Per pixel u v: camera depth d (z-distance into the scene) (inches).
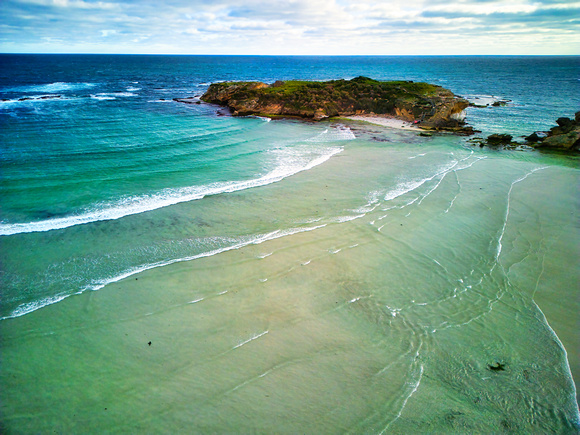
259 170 907.4
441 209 693.9
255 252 539.5
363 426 294.4
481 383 336.8
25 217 618.8
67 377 332.8
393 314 425.4
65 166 874.1
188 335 385.4
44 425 291.0
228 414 303.1
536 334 397.7
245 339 382.9
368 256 538.0
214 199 726.5
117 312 413.7
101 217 633.0
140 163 927.7
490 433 289.1
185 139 1186.6
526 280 490.9
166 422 295.7
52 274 474.6
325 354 366.9
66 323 395.2
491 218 664.4
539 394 325.1
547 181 866.1
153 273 484.1
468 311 432.1
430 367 353.7
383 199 735.1
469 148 1199.6
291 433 288.8
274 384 331.9
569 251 562.6
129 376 335.9
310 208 692.7
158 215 650.2
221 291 454.6
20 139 1078.4
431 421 298.2
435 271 506.9
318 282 477.4
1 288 443.2
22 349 359.9
